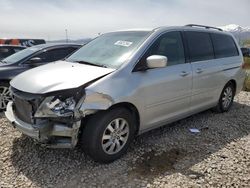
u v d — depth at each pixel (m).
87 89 3.59
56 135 3.56
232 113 6.49
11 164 3.89
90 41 5.38
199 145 4.64
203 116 6.18
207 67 5.43
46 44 7.61
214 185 3.48
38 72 4.16
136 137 4.88
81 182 3.52
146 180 3.57
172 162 4.05
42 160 4.01
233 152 4.41
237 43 6.75
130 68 4.10
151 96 4.30
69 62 4.66
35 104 3.59
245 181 3.58
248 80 9.96
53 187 3.41
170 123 5.31
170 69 4.64
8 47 9.44
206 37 5.68
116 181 3.55
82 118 3.61
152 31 4.68
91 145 3.74
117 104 3.91
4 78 6.31
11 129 5.07
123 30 5.14
